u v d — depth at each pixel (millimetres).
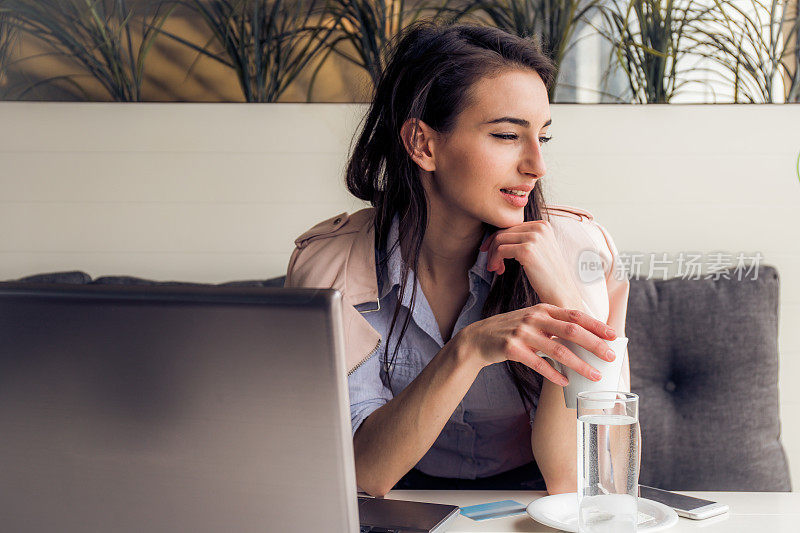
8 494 647
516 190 1120
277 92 1979
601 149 1965
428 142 1151
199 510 610
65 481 633
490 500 993
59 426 623
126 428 609
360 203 1995
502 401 1229
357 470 1033
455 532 868
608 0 1927
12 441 636
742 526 872
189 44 1975
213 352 582
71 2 1963
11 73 1981
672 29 1935
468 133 1101
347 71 1959
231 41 1969
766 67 1934
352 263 1235
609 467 721
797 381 1981
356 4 1938
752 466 1580
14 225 2023
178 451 604
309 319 560
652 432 1596
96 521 633
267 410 582
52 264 2027
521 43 1135
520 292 1190
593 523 722
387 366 1230
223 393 586
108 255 2027
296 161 1995
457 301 1254
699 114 1953
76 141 2004
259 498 598
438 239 1218
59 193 2016
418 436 982
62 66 1983
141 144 2004
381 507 908
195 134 1999
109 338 599
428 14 1930
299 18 1954
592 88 1949
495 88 1085
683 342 1632
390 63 1240
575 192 1975
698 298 1646
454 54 1115
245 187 2008
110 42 1974
